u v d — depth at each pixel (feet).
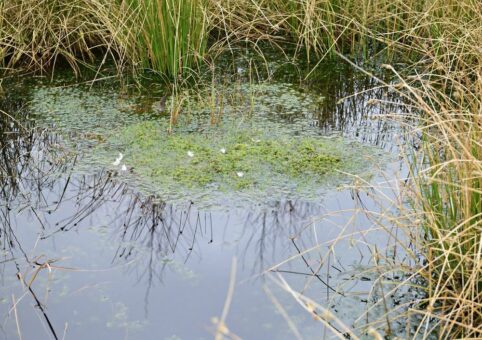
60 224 13.91
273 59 23.49
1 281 12.14
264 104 19.54
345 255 12.84
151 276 12.30
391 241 13.11
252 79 21.63
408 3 23.38
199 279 12.21
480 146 11.68
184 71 21.53
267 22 24.85
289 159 16.07
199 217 14.01
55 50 22.15
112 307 11.46
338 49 23.63
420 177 12.62
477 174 11.23
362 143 17.11
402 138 17.37
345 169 15.72
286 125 18.10
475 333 10.44
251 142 16.90
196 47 22.08
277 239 13.33
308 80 21.72
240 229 13.64
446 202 11.90
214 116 18.48
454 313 11.02
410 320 11.10
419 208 12.82
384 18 22.71
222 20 22.63
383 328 10.97
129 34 21.84
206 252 12.98
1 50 21.91
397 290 11.82
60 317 11.24
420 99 13.16
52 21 22.72
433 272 11.87
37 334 10.83
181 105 19.22
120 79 21.44
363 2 22.94
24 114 18.83
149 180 15.25
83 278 12.23
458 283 11.35
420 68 22.07
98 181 15.33
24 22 22.58
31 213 14.30
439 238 10.93
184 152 16.37
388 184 15.05
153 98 19.92
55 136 17.46
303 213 14.10
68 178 15.48
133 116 18.58
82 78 21.62
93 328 10.96
